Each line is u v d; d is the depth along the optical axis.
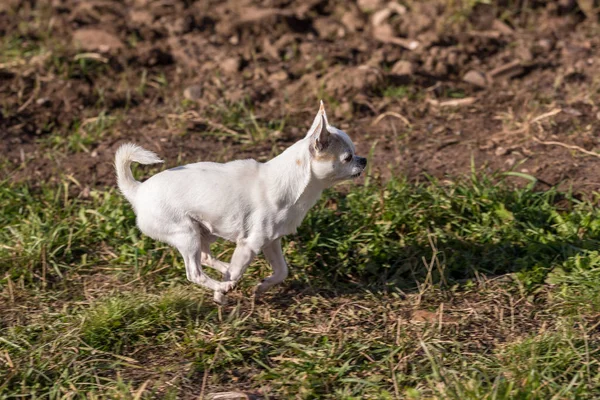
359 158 9.45
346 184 12.20
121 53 16.17
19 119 14.38
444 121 13.99
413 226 11.03
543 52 15.87
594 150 12.70
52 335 9.15
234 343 8.94
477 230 10.95
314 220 11.14
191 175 9.20
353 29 16.88
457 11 16.95
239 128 14.08
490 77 15.16
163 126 14.20
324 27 16.91
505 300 9.77
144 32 16.83
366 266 10.56
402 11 17.23
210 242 9.75
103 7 17.83
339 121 14.22
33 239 10.92
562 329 8.84
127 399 7.78
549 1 17.12
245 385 8.28
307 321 9.48
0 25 17.36
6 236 11.10
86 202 12.11
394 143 13.37
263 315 9.59
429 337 8.93
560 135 13.17
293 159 9.24
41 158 13.33
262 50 16.41
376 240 10.77
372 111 14.41
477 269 10.43
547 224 11.12
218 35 16.84
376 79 14.83
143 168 12.88
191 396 8.12
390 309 9.70
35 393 8.15
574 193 11.75
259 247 9.31
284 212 9.30
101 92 14.93
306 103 14.70
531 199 11.51
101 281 10.48
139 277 10.38
